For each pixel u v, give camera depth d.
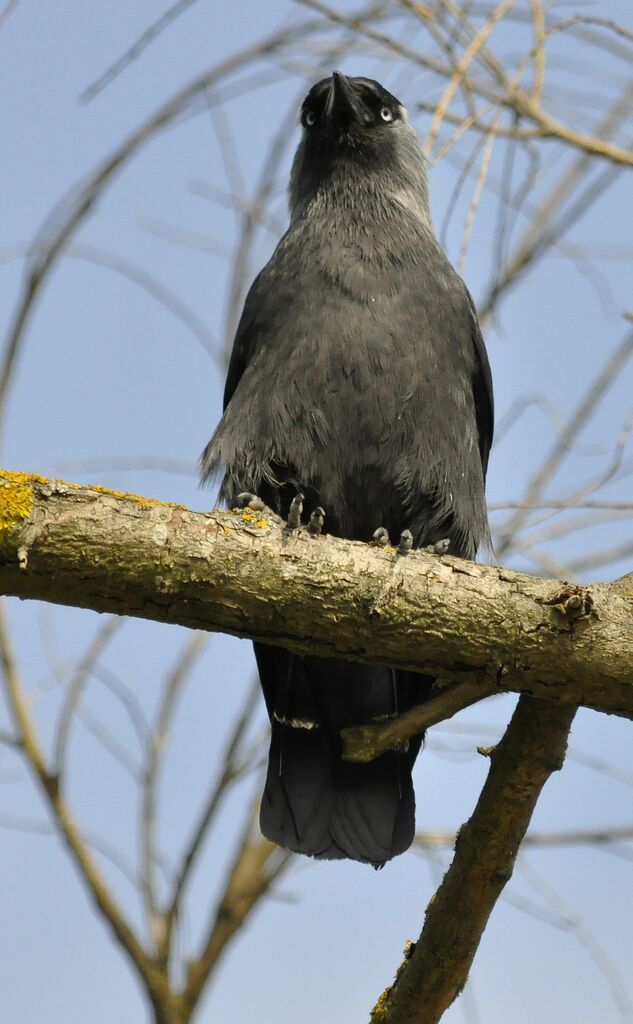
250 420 10.33
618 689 7.57
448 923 8.07
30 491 6.86
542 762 7.79
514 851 8.00
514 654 7.53
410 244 10.78
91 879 11.55
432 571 7.50
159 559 7.07
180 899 11.48
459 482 10.42
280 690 10.62
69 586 7.04
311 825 10.39
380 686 10.62
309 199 12.09
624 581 7.72
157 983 11.24
